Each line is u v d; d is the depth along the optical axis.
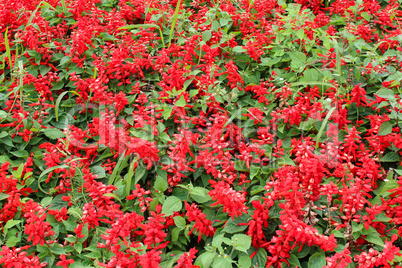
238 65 1.26
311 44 1.24
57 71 1.27
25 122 1.13
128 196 1.06
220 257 1.01
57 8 1.35
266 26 1.28
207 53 1.22
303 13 1.26
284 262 1.03
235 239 1.02
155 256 0.99
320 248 1.03
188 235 1.08
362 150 1.10
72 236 1.04
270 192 1.06
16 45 1.25
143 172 1.10
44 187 1.13
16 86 1.19
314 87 1.18
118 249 1.02
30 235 1.01
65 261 1.00
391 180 1.04
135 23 1.37
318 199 1.06
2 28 1.30
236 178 1.12
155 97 1.19
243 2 1.37
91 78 1.22
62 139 1.14
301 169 1.05
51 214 1.07
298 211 1.02
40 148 1.17
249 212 1.06
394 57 1.21
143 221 1.08
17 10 1.33
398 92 1.17
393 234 1.04
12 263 0.99
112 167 1.15
